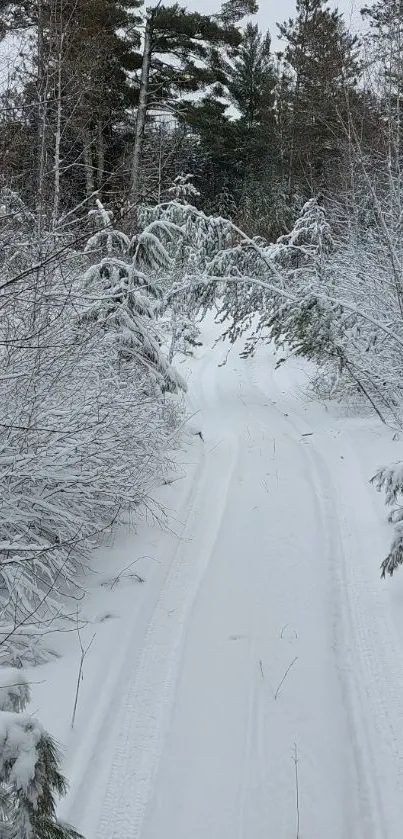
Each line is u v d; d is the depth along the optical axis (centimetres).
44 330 541
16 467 486
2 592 479
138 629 471
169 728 373
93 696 388
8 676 233
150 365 837
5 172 870
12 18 1269
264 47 3462
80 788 321
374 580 537
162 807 319
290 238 1181
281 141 2741
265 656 445
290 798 328
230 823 313
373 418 1017
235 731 374
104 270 851
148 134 2477
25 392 520
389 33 883
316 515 672
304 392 1252
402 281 838
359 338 962
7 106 962
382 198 1030
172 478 772
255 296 1063
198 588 536
